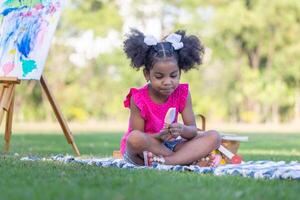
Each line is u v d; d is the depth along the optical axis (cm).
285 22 3091
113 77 3334
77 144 1038
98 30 3281
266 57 3316
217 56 3244
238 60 3284
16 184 333
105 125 2991
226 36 3212
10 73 625
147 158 472
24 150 775
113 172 399
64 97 3241
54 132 1777
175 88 495
